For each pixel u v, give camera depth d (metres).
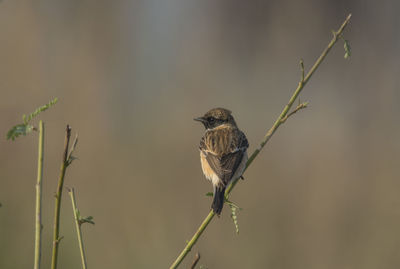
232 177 8.54
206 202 13.80
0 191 12.57
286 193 14.38
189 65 20.44
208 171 8.71
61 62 16.20
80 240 4.90
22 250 11.88
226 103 19.55
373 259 12.81
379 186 14.41
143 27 20.52
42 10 16.34
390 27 23.83
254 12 24.34
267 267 12.91
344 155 15.91
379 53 22.91
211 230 13.38
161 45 20.77
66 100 15.31
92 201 13.29
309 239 13.31
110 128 15.77
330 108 20.42
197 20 23.33
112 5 18.73
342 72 23.00
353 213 13.84
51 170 13.71
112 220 13.02
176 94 18.69
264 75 22.89
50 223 12.45
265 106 20.69
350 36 24.23
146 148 15.10
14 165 13.36
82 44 17.12
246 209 13.84
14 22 15.42
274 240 13.27
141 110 17.41
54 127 14.74
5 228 12.06
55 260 4.50
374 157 15.72
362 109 19.72
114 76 17.44
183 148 15.27
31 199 12.79
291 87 22.97
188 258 12.78
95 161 14.20
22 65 15.05
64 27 17.30
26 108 14.70
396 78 21.23
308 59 24.00
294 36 23.98
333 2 24.28
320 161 15.48
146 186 13.78
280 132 18.27
